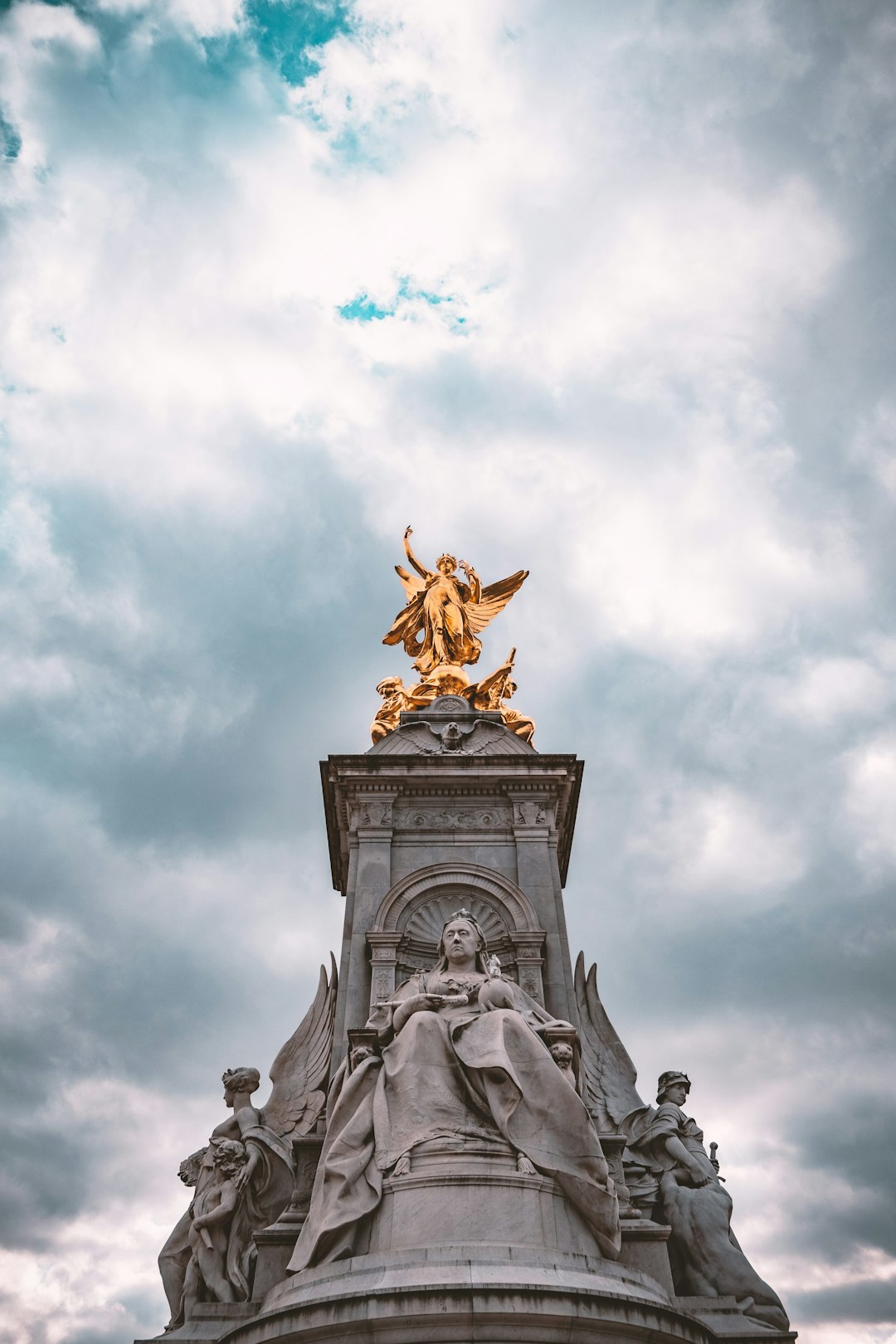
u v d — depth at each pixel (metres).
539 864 20.48
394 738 22.36
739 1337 15.42
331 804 22.83
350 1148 14.62
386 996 18.64
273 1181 17.64
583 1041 19.28
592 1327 12.05
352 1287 12.70
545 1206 13.88
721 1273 16.41
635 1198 17.47
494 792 21.52
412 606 26.33
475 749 22.02
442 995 16.44
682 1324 12.92
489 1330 11.78
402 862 20.66
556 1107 14.72
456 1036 15.45
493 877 20.12
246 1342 12.73
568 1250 13.63
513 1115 14.54
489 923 19.78
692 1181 17.69
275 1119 18.91
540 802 21.28
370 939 19.30
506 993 16.42
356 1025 18.67
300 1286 13.27
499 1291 11.94
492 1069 14.76
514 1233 13.44
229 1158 17.48
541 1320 11.86
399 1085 14.95
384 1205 13.98
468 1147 14.21
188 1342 15.33
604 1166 14.52
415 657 26.00
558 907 19.97
